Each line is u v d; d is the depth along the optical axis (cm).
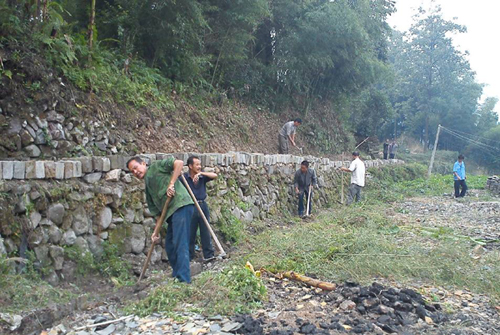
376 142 2816
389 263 530
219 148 1030
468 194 1858
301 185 1038
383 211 1105
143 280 484
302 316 384
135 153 738
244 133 1239
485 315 417
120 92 785
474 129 4516
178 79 1089
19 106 577
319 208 1192
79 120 656
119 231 532
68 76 664
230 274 440
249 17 1169
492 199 1647
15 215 415
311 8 1552
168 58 1068
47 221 445
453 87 4341
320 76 1808
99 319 370
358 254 549
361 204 1134
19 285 376
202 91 1174
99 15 967
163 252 583
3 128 554
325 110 2009
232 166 830
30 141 575
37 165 445
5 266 381
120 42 946
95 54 768
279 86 1655
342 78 1827
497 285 498
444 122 4384
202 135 998
